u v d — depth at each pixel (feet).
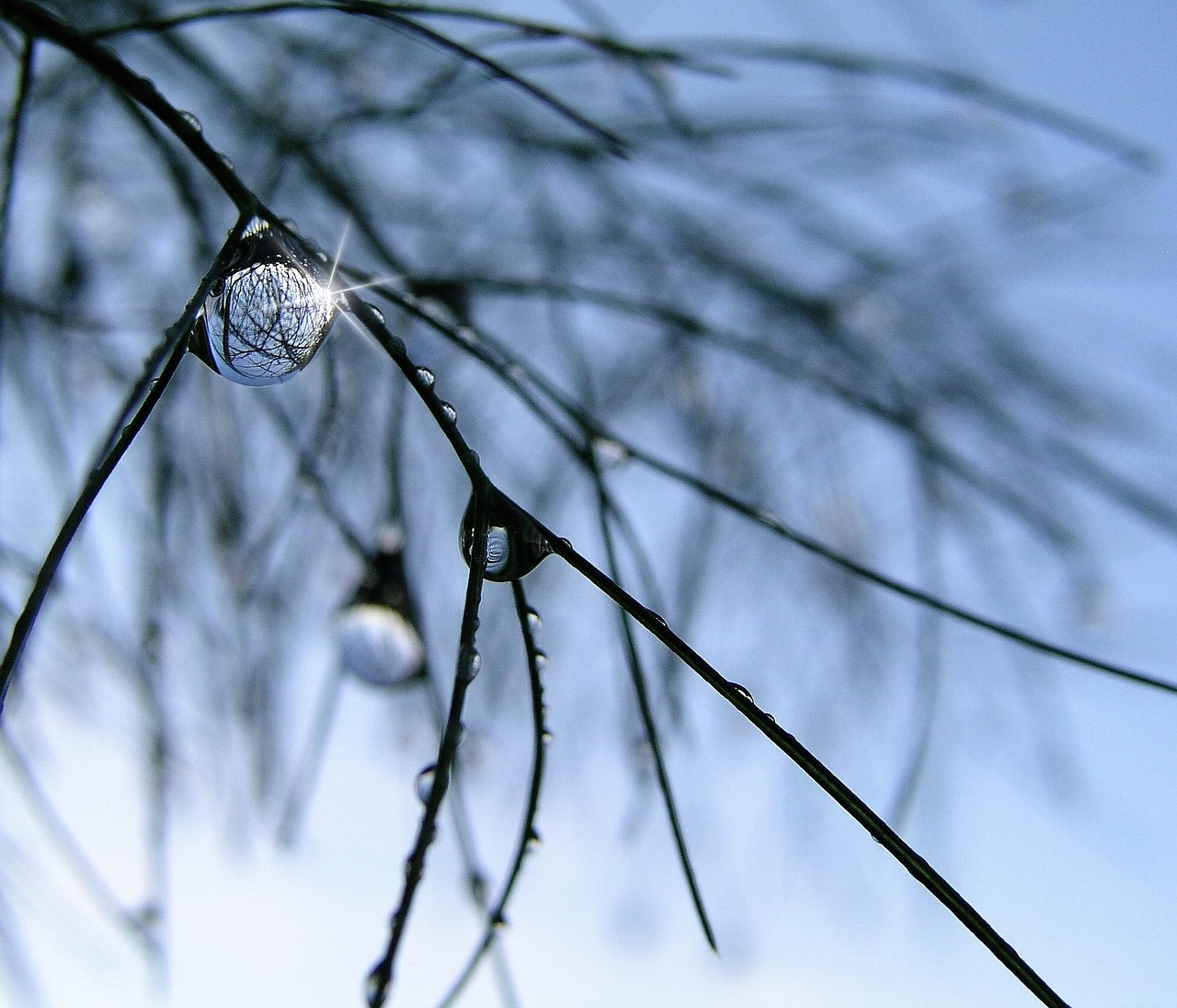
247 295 0.34
